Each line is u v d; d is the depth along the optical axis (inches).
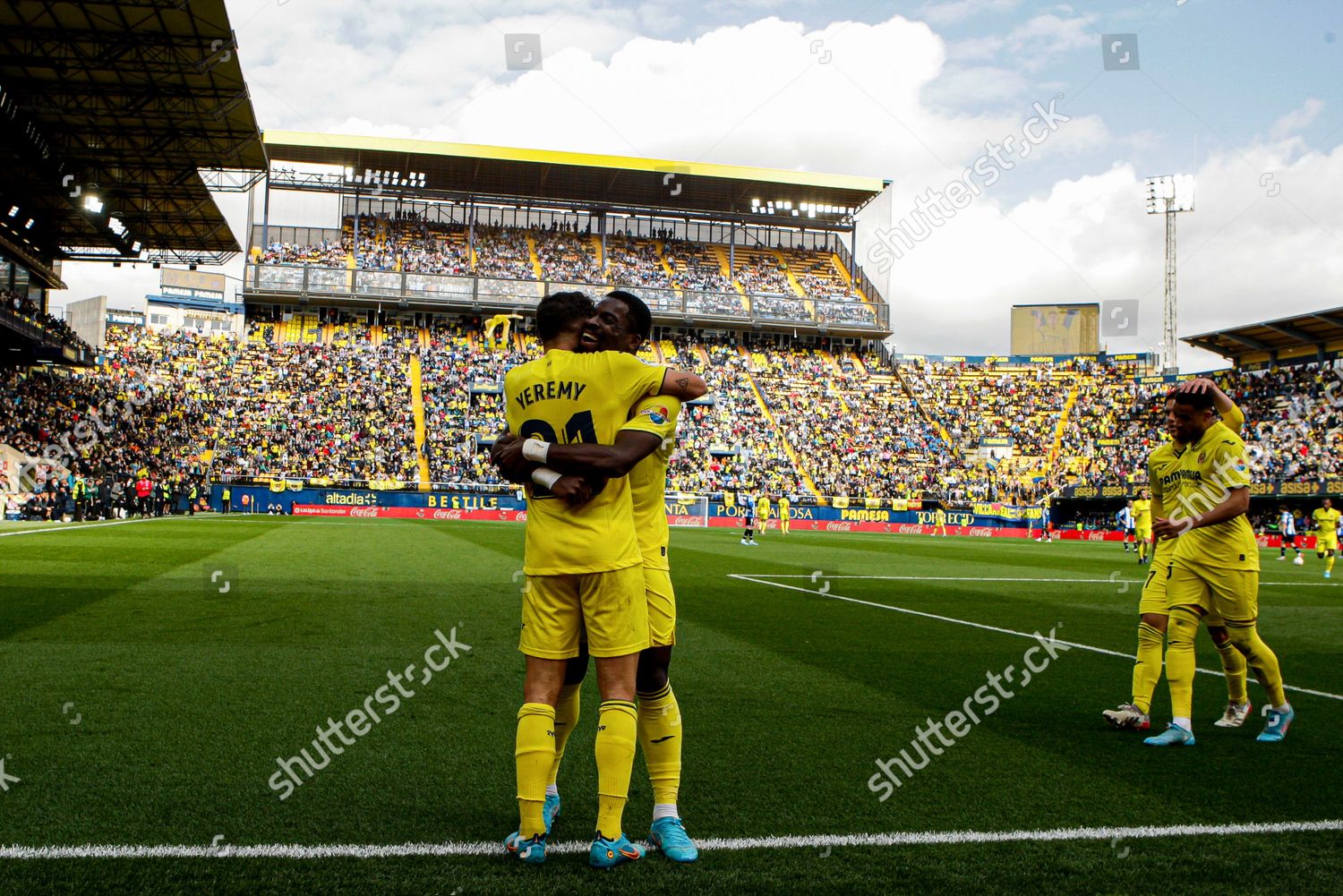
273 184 1926.7
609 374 127.3
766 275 2220.7
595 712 208.4
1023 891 116.0
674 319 2020.2
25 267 1331.2
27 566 488.4
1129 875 121.4
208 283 2669.8
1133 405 2014.0
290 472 1553.9
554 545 125.7
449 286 1902.1
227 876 113.7
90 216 1248.8
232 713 195.8
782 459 1834.4
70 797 141.1
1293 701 243.9
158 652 262.7
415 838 128.6
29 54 864.3
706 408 1900.8
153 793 143.9
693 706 215.2
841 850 128.1
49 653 255.8
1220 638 212.7
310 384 1722.4
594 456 121.3
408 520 1416.1
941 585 558.9
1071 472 1878.7
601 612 125.3
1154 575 210.4
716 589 496.7
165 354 1722.4
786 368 2089.1
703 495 1690.5
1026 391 2128.4
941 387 2126.0
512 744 177.6
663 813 128.3
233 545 686.5
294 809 138.7
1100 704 231.0
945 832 136.3
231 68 898.1
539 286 1945.1
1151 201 2080.5
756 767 166.7
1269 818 145.6
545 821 129.5
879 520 1737.2
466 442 1669.5
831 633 341.4
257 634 298.0
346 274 1863.9
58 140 1050.7
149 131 1032.8
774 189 2074.3
